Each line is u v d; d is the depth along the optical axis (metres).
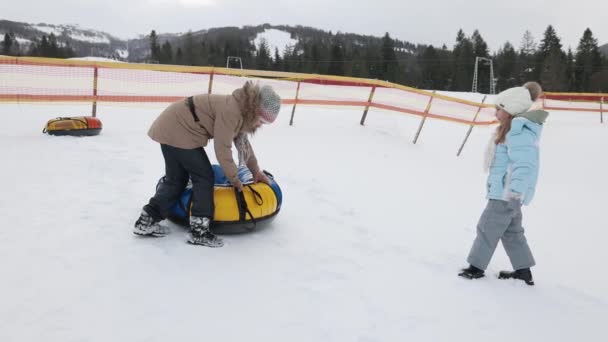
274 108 2.97
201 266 2.82
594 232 5.50
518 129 2.90
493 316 2.65
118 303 2.32
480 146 11.09
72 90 7.56
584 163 10.88
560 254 4.46
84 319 2.16
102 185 4.24
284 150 7.03
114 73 7.79
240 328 2.22
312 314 2.42
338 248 3.40
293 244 3.36
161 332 2.12
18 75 7.14
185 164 3.02
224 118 2.92
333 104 9.41
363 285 2.83
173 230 3.35
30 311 2.19
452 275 3.16
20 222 3.21
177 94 8.33
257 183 3.50
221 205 3.25
